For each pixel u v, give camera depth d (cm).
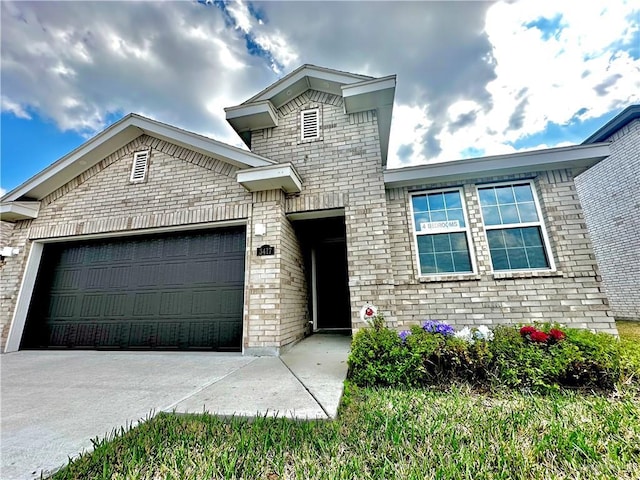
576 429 221
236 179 594
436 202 572
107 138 685
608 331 450
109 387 345
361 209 575
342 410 264
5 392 330
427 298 522
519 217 529
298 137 667
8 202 668
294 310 632
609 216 892
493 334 365
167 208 636
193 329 580
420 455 189
